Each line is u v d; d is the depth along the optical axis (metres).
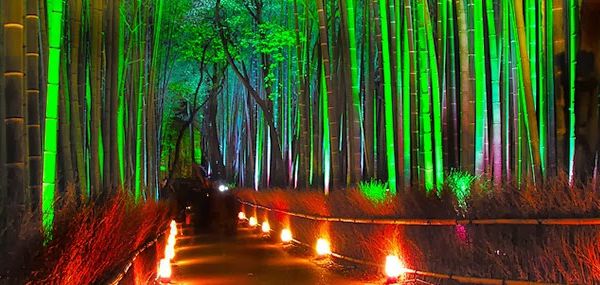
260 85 23.47
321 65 15.44
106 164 10.65
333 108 13.21
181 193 24.11
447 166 11.35
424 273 7.52
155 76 16.81
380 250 8.80
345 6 12.53
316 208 12.37
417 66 11.34
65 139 8.20
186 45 21.78
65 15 9.04
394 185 11.06
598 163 6.41
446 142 11.43
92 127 9.66
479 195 7.29
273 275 9.65
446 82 11.47
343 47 12.71
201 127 37.06
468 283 6.66
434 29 12.05
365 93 13.30
